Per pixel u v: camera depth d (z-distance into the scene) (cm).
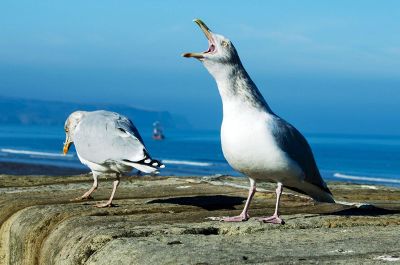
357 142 4991
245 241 214
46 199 282
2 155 1811
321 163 2059
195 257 197
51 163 1351
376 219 239
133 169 262
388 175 1486
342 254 201
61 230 235
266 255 200
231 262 194
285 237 219
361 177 1377
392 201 288
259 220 234
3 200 283
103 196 289
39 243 241
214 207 265
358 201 285
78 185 321
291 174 230
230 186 316
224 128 230
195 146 3275
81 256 214
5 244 257
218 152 2584
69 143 282
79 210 254
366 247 207
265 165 228
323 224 234
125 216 245
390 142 4984
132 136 259
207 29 234
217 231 227
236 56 231
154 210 259
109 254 206
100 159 262
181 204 269
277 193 234
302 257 198
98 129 264
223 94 230
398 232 225
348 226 234
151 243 210
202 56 230
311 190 243
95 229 225
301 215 244
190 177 349
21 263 245
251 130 226
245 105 229
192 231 224
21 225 251
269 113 231
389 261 194
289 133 229
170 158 2072
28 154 1909
